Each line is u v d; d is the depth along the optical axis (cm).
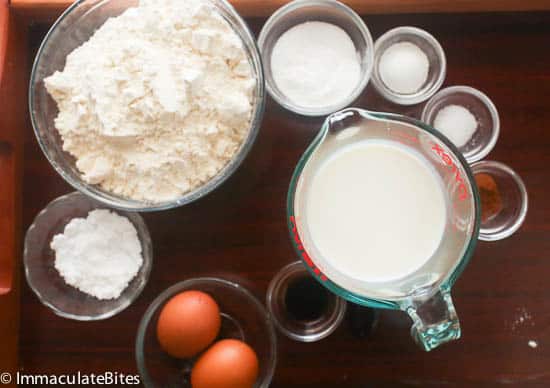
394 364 80
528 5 77
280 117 80
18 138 79
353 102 82
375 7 77
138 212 79
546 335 79
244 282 80
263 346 80
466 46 80
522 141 80
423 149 68
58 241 81
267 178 80
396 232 67
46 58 73
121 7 76
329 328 79
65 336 80
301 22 80
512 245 80
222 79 71
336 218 68
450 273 63
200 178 71
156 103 68
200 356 77
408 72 79
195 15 69
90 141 71
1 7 75
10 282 78
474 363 79
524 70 80
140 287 79
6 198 78
